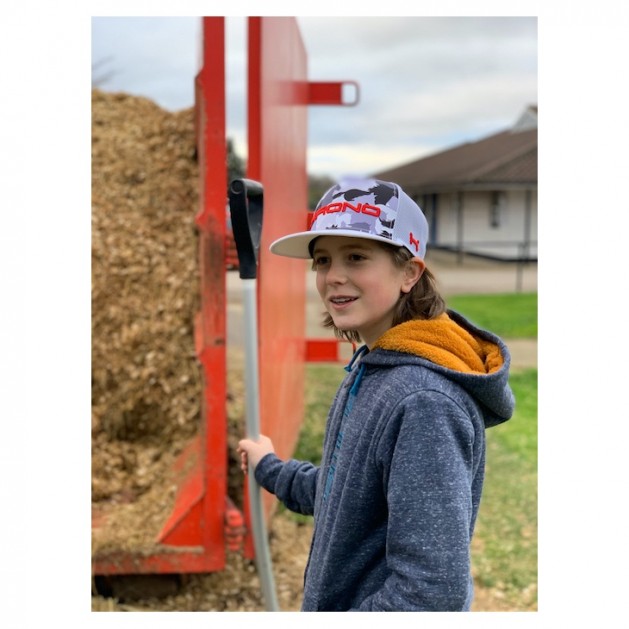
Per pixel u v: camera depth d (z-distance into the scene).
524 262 19.69
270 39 2.77
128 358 2.99
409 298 1.43
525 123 22.03
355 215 1.38
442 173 21.41
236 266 2.63
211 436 2.65
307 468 1.70
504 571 3.13
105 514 2.76
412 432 1.25
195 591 2.85
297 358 4.14
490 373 1.32
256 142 2.61
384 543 1.33
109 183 3.17
